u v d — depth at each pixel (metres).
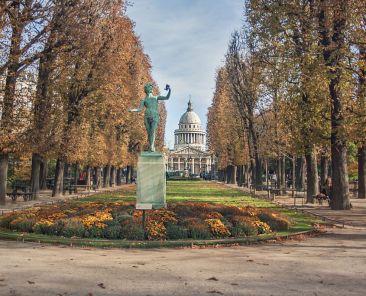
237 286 9.73
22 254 13.31
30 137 29.98
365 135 25.25
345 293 9.30
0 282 9.72
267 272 11.13
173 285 9.73
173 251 14.37
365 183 42.31
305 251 14.41
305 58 24.86
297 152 34.16
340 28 24.80
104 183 70.62
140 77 65.25
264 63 33.22
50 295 8.80
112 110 48.44
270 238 16.70
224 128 76.62
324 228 20.58
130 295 8.91
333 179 29.38
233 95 64.06
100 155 54.19
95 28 35.75
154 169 19.81
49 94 33.41
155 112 20.81
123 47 43.00
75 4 29.38
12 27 25.94
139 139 74.31
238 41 58.88
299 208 30.58
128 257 13.10
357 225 21.62
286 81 28.72
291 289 9.56
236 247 15.29
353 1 22.66
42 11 26.95
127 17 43.97
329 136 30.42
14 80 28.00
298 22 27.78
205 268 11.53
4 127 27.86
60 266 11.55
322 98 27.91
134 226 16.58
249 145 64.06
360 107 25.19
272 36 28.33
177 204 22.22
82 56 32.84
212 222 17.34
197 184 90.62
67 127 38.09
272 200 39.75
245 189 65.50
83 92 39.41
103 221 17.27
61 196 42.50
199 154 195.75
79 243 15.31
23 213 19.72
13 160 52.41
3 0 24.55
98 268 11.38
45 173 54.53
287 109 32.12
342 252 14.20
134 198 40.53
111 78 40.69
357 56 23.59
